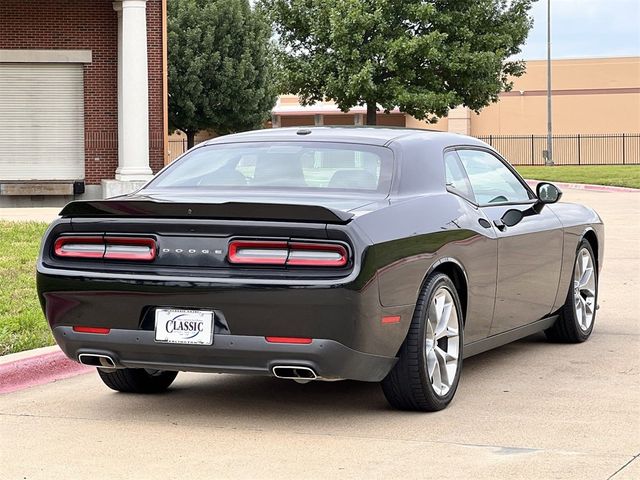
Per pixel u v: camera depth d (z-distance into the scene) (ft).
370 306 18.51
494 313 23.66
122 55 92.22
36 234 55.16
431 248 20.47
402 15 127.34
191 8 174.81
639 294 37.58
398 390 20.27
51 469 16.93
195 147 23.73
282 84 132.98
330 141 22.49
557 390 22.75
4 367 23.75
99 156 98.02
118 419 20.47
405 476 16.30
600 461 17.12
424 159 22.35
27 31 96.37
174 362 19.33
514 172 26.66
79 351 20.03
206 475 16.49
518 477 16.21
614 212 75.66
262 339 18.57
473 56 124.88
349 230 18.37
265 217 18.61
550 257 26.30
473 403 21.53
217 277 18.67
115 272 19.45
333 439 18.70
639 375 24.38
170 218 19.16
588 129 209.97
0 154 97.96
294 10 130.41
